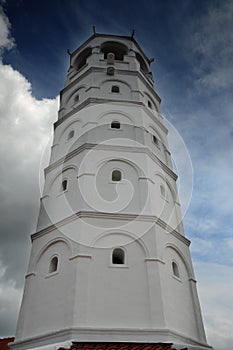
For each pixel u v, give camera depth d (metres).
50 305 17.83
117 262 19.27
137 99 29.30
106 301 17.03
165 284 18.42
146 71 37.62
